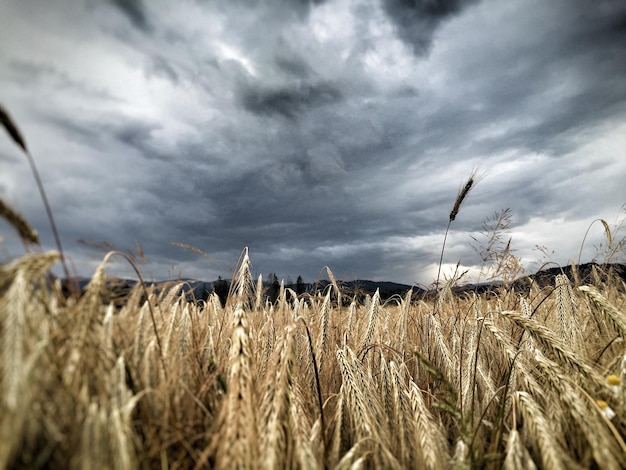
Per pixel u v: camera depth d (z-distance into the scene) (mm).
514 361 2545
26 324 1355
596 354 2852
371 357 3547
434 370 2004
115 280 1933
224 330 2918
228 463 1565
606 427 1997
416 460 2191
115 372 1648
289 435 1911
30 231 1519
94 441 1336
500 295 4453
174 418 1854
